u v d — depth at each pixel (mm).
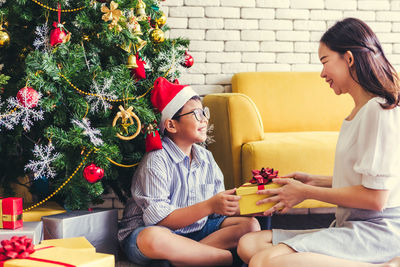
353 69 1092
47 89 1270
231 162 1762
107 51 1521
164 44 1631
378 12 2566
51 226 1257
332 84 1139
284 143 1706
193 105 1375
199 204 1217
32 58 1255
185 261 1173
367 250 1006
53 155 1343
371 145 1007
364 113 1042
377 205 1005
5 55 1488
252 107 1772
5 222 1195
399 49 2582
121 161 1551
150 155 1339
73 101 1318
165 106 1381
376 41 1102
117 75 1396
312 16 2537
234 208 1173
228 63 2490
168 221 1239
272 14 2508
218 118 1849
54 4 1350
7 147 1463
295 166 1687
